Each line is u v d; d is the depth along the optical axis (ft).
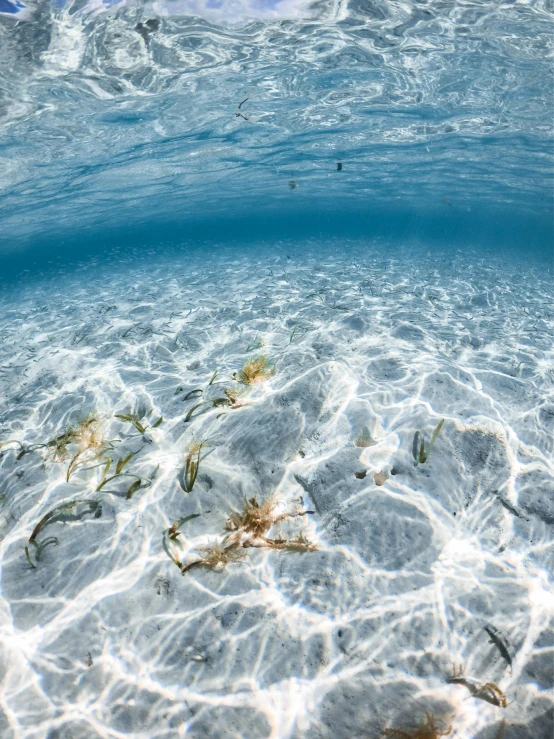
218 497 11.43
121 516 11.12
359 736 7.68
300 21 34.65
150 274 39.04
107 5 34.78
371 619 9.06
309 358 15.81
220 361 18.04
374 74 36.42
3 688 8.51
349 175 51.08
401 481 11.31
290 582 9.74
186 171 46.91
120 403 15.49
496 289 28.81
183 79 36.06
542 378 15.47
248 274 35.01
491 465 11.68
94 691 8.41
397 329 19.52
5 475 13.01
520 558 9.95
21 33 33.86
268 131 40.01
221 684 8.40
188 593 9.63
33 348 22.71
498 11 35.50
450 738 7.59
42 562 10.38
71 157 40.04
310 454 12.21
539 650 8.51
